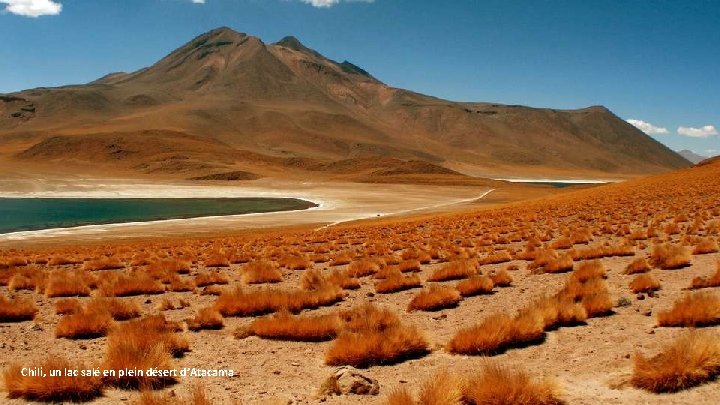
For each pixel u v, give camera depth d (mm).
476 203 111000
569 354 9523
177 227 72062
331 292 16141
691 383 7430
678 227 29484
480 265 21828
